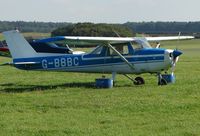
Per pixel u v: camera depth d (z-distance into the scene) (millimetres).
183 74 26500
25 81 23672
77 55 21422
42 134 10734
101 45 21016
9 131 11047
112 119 12305
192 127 11164
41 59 21875
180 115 12711
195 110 13422
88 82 22719
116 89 19031
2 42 34125
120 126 11492
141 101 15180
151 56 20391
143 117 12578
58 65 21672
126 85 20969
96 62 21156
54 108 14375
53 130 11086
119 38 20578
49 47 30266
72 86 20922
